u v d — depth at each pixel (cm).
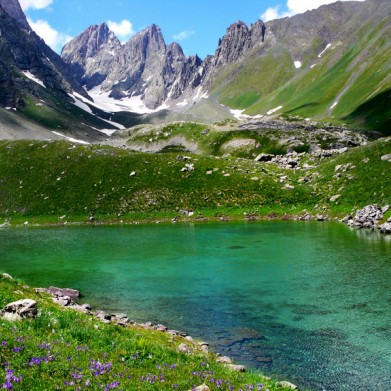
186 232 7231
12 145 14288
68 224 9638
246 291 3288
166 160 12250
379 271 3700
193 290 3397
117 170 11906
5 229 9256
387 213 6806
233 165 11769
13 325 1369
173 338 2170
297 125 19500
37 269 4481
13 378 952
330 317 2589
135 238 6781
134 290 3475
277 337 2300
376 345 2153
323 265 4072
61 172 12206
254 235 6419
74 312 2123
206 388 1122
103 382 1068
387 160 8531
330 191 8900
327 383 1758
